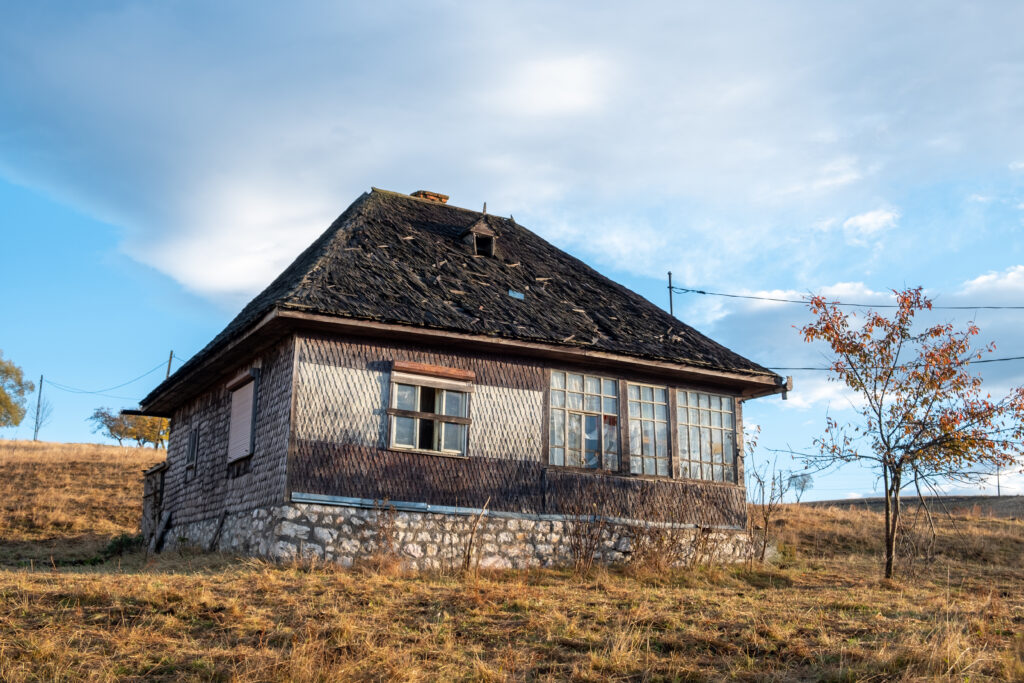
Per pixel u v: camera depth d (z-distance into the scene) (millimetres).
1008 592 15766
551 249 22422
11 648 8555
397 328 15164
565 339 16734
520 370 16953
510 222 23062
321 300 14719
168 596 10570
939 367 16406
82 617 9688
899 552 21375
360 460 15031
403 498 15234
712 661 8977
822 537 23219
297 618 10016
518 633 9867
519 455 16531
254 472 15836
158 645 8953
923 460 16578
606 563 16672
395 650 9047
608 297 20438
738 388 19406
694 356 18500
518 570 15391
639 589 13625
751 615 10961
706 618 10719
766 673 8508
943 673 8227
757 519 25094
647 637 9625
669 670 8625
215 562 14648
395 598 11352
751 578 16781
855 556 20844
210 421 18797
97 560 18797
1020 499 35656
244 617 9953
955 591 15703
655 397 18391
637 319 19672
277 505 14430
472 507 15812
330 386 15094
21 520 24422
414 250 18391
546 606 11141
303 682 7941
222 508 17109
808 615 11156
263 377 16219
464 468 15945
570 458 17125
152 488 22297
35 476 31953
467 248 19672
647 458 17969
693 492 18234
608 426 17688
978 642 9633
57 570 15297
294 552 14102
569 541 16547
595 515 16938
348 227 18203
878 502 37312
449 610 10773
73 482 31078
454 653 9062
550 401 17172
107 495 28922
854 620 10945
